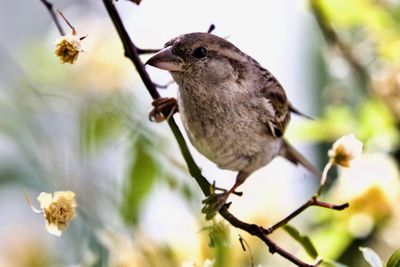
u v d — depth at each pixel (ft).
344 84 36.35
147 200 30.78
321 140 34.27
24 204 41.73
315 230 31.53
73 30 23.34
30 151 32.71
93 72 33.71
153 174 31.04
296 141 34.27
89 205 31.27
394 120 33.58
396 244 31.81
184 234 29.73
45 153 32.89
